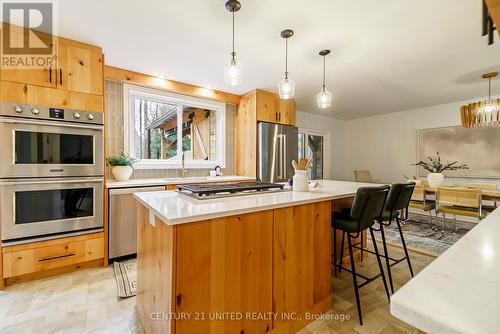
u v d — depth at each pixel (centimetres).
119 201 247
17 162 197
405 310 42
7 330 149
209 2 171
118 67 286
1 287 193
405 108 484
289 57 256
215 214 113
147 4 173
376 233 356
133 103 318
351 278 223
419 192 369
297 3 170
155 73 304
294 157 406
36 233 205
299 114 518
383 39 219
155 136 345
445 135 441
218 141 400
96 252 235
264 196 165
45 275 215
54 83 214
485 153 399
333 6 173
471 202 314
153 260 131
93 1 170
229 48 238
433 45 229
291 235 149
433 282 49
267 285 137
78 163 225
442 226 395
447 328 37
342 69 287
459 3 169
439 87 350
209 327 114
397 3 169
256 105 368
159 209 119
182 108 368
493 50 238
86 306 174
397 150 516
